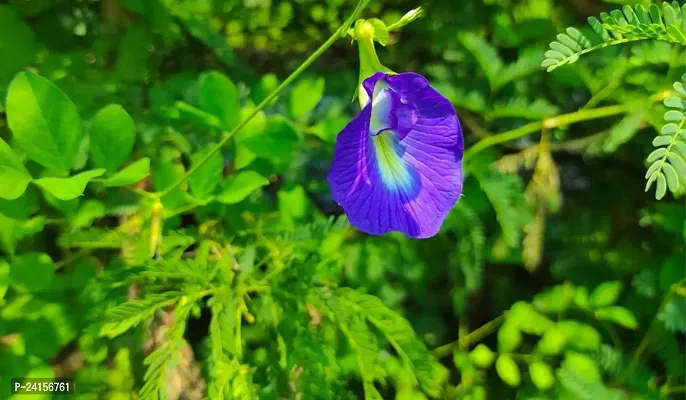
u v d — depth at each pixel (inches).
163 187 6.9
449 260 10.7
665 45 8.6
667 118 5.2
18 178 5.5
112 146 6.0
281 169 7.6
